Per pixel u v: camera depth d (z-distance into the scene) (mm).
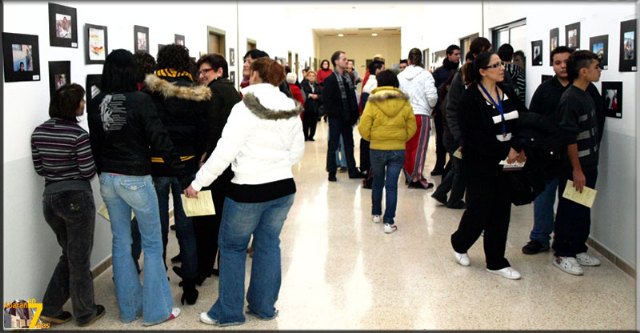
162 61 3127
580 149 3498
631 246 3469
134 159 2727
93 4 3633
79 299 2818
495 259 3549
